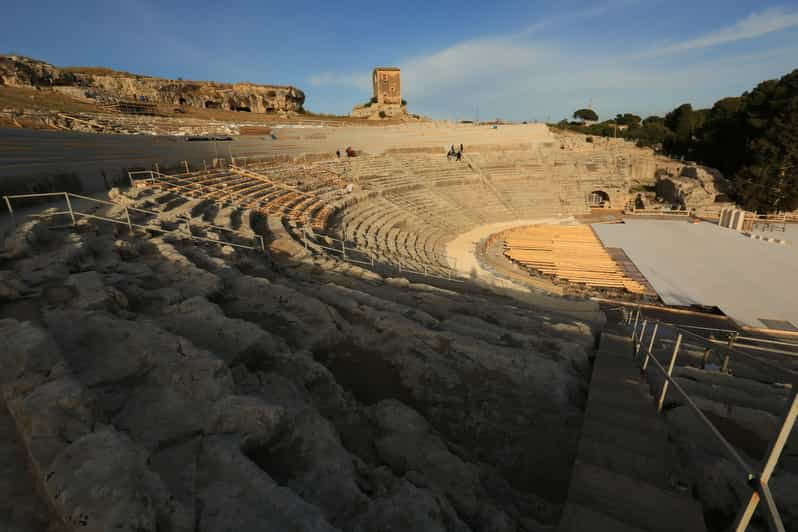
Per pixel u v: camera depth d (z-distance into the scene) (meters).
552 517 4.66
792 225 47.06
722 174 63.16
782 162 49.56
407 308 10.18
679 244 37.06
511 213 48.72
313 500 3.77
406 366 7.55
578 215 52.22
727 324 21.55
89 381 4.68
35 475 3.28
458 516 4.14
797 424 5.96
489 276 25.45
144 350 5.24
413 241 31.94
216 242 13.91
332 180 37.62
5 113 29.83
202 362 4.96
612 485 4.27
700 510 3.98
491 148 62.47
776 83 58.19
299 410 5.00
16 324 4.96
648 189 62.22
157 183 21.20
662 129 84.00
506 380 7.34
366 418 5.84
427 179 48.62
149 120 43.56
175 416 4.29
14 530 2.79
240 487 3.43
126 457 3.16
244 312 8.66
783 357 14.48
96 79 56.56
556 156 61.97
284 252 16.27
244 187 27.28
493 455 5.72
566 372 7.67
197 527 3.03
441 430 6.14
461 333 9.45
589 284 27.03
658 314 22.70
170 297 7.82
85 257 9.16
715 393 7.00
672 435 5.51
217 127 45.84
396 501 3.83
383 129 63.66
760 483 2.71
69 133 25.88
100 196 18.14
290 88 78.06
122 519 2.69
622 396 6.59
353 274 14.54
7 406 3.91
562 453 5.79
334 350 7.94
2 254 8.84
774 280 27.58
